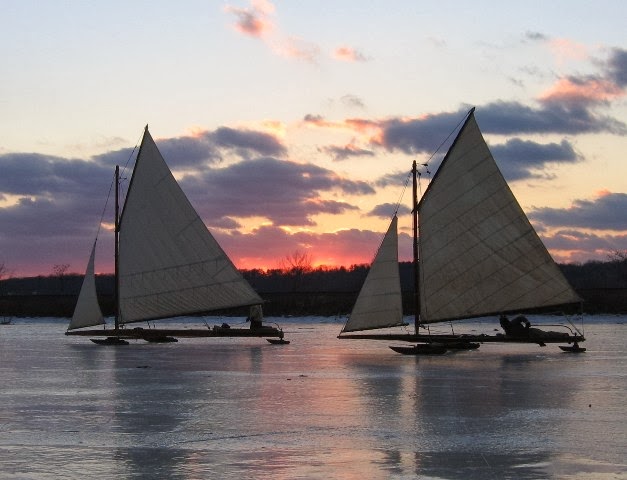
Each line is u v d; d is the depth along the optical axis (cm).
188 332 7350
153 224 7206
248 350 6619
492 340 6231
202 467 2416
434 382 4272
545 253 5944
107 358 5859
